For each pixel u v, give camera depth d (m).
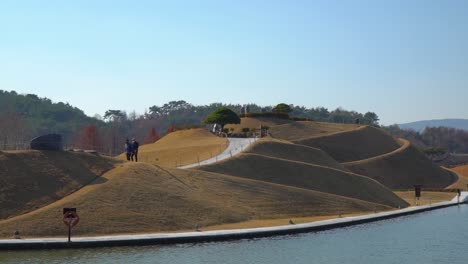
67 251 48.06
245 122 168.50
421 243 58.75
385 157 153.50
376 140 167.88
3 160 62.34
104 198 59.75
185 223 59.22
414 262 49.81
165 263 45.53
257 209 70.19
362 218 73.06
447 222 76.25
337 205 80.69
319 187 91.62
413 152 162.00
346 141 161.50
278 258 49.31
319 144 155.88
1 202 55.97
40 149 68.31
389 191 103.12
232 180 77.19
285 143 115.00
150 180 66.94
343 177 98.19
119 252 48.50
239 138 127.12
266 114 175.00
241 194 73.06
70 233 50.56
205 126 166.62
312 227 63.88
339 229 66.69
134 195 61.84
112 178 65.12
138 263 45.06
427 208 93.94
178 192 65.94
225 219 63.06
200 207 63.78
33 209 56.41
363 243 58.09
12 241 47.81
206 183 72.75
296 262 48.38
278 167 93.50
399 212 83.31
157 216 59.00
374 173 145.75
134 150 77.62
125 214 57.69
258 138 125.75
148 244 51.56
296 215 72.50
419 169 154.50
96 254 47.50
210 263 46.34
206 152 103.06
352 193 93.69
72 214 49.41
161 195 63.53
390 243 58.47
